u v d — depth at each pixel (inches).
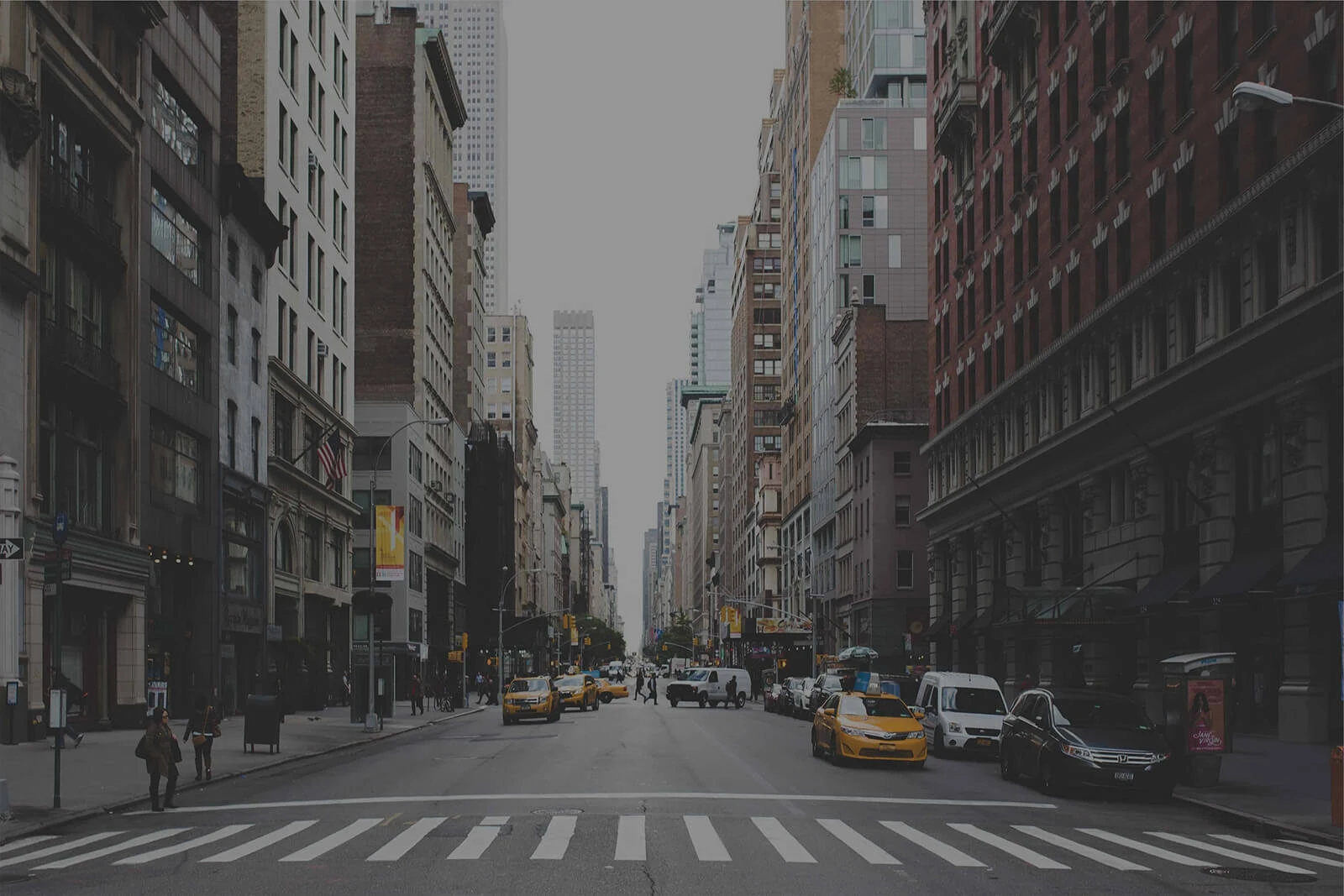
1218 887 500.7
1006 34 2153.1
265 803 817.5
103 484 1524.4
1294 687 1240.8
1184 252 1459.2
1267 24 1349.7
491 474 4562.0
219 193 1932.8
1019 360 2160.4
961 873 524.7
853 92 4306.1
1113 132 1738.4
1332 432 1214.9
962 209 2536.9
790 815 733.9
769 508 5541.3
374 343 3302.2
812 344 4495.6
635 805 772.6
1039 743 910.4
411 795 846.5
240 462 2010.3
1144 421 1603.1
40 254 1366.9
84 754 1141.7
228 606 1930.4
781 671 4372.5
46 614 1357.0
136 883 503.5
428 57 3612.2
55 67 1363.2
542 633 6594.5
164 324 1695.4
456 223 4564.5
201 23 1871.3
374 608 1738.4
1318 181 1197.1
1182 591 1461.6
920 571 3280.0
